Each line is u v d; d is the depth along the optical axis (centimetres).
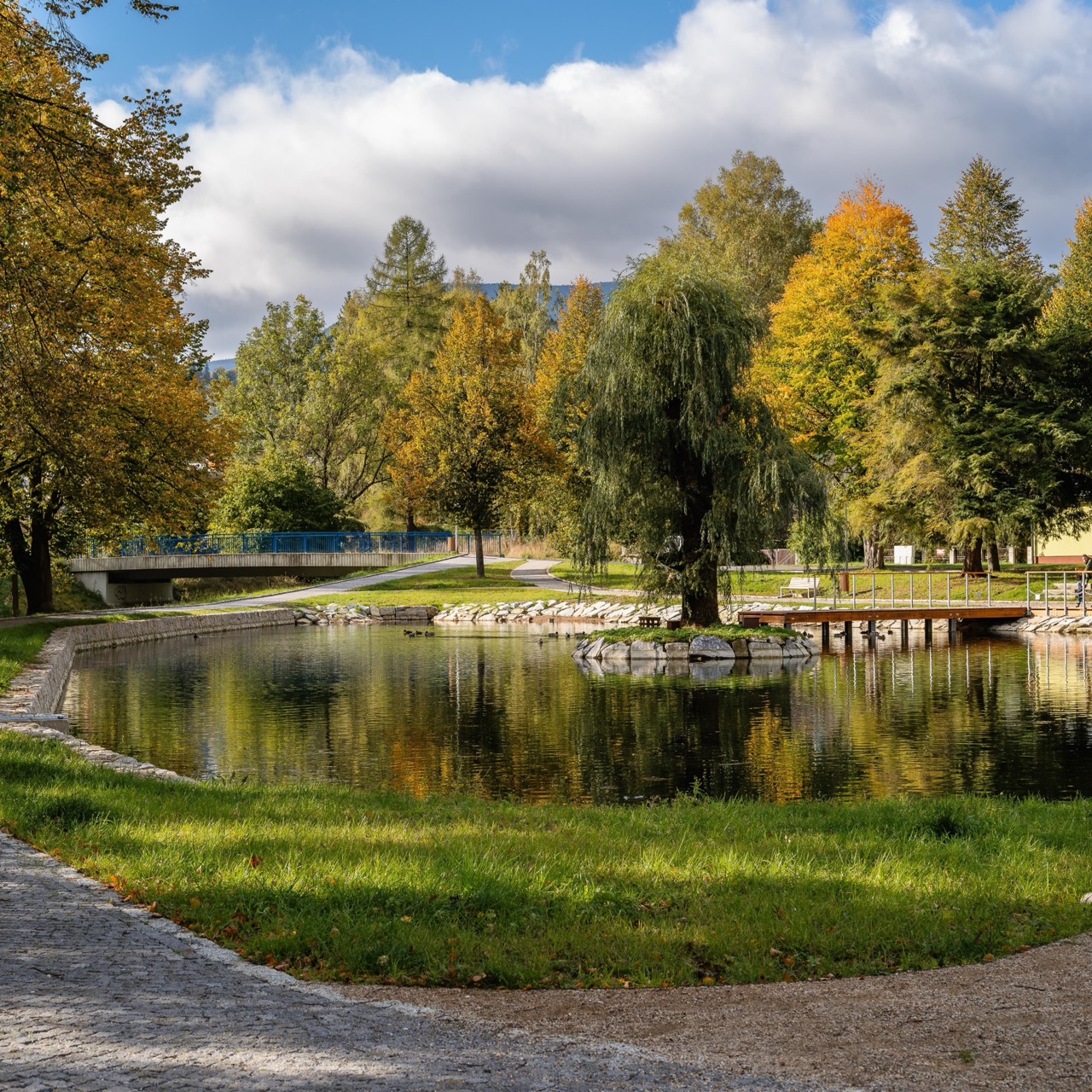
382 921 611
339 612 5122
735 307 3067
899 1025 476
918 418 4553
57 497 3953
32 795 932
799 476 3053
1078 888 741
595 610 4869
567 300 6650
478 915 640
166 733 1973
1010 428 4316
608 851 845
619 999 515
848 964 572
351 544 6994
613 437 3048
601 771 1630
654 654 3159
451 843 845
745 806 1184
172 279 3103
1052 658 3253
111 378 2617
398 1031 459
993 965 572
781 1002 512
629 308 3022
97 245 2117
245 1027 453
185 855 753
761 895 704
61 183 1831
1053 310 5581
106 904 634
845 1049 445
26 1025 446
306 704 2350
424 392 6216
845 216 5384
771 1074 416
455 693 2527
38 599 4147
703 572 3194
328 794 1190
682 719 2131
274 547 6706
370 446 8181
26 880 686
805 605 4547
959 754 1761
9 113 1598
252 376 8219
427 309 9069
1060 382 4575
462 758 1730
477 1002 504
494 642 3941
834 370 5400
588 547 3147
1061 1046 447
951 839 924
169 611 4806
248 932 593
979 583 4753
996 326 4453
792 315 5516
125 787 1045
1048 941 617
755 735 1947
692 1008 502
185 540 6331
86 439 2438
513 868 746
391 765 1672
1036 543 5738
